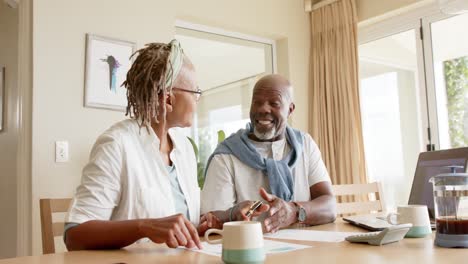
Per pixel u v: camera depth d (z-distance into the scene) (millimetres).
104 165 1068
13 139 2531
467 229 869
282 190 1587
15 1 2361
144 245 1022
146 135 1199
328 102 3232
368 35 3260
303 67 3400
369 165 3270
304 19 3455
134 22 2514
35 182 2082
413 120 3006
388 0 3002
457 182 893
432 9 2867
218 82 3090
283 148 1721
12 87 2570
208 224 1230
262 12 3195
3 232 2643
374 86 3271
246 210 1236
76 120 2238
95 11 2367
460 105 2742
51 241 1309
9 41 2629
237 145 1681
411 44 3012
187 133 2857
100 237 945
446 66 2824
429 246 895
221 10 2951
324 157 3227
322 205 1431
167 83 1154
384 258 776
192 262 806
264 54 3389
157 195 1159
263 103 1656
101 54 2355
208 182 1647
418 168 1533
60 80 2207
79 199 1026
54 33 2215
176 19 2865
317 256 816
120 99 2396
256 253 768
